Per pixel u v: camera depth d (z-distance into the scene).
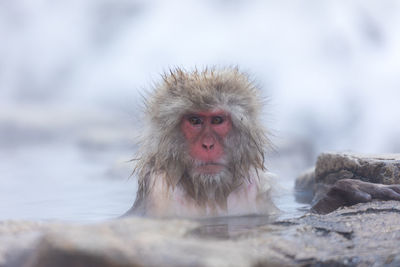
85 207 11.86
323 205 9.59
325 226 7.07
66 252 4.92
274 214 9.60
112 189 15.46
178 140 9.51
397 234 6.68
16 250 5.56
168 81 9.84
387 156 11.27
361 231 6.86
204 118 9.45
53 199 13.44
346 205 9.42
